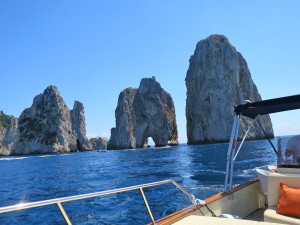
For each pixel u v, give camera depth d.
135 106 151.38
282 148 5.85
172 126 149.75
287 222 4.62
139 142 146.88
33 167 48.97
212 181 17.61
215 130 123.12
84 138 187.62
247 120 107.69
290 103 6.15
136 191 15.25
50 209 11.73
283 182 5.30
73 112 190.12
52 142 164.25
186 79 143.38
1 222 10.15
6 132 160.38
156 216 10.09
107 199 13.43
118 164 42.16
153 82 152.38
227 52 131.25
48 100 178.38
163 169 28.80
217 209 5.13
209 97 127.06
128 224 9.23
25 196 16.89
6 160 94.69
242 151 48.72
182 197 13.01
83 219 10.02
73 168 40.41
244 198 6.21
